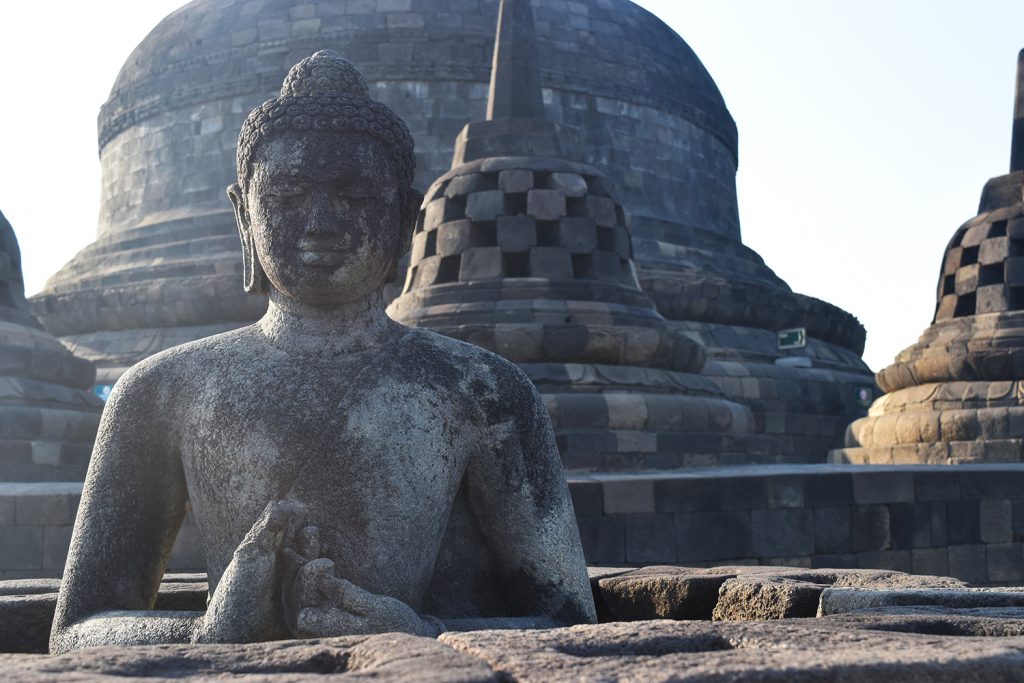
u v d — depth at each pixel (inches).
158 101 1237.7
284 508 156.4
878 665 102.4
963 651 108.2
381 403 173.0
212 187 1196.5
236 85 1196.5
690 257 1190.9
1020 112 874.8
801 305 1161.4
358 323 182.7
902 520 501.7
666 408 660.1
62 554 451.5
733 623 129.9
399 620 152.4
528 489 182.5
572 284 707.4
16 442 686.5
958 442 749.3
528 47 797.2
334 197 180.7
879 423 805.9
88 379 797.9
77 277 1182.9
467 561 185.5
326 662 114.8
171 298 1079.6
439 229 741.3
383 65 1163.3
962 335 798.5
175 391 177.5
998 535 515.2
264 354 178.7
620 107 1224.8
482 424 181.5
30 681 97.5
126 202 1259.8
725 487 483.8
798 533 487.2
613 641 118.0
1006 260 811.4
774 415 1047.6
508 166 737.0
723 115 1355.8
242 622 150.3
